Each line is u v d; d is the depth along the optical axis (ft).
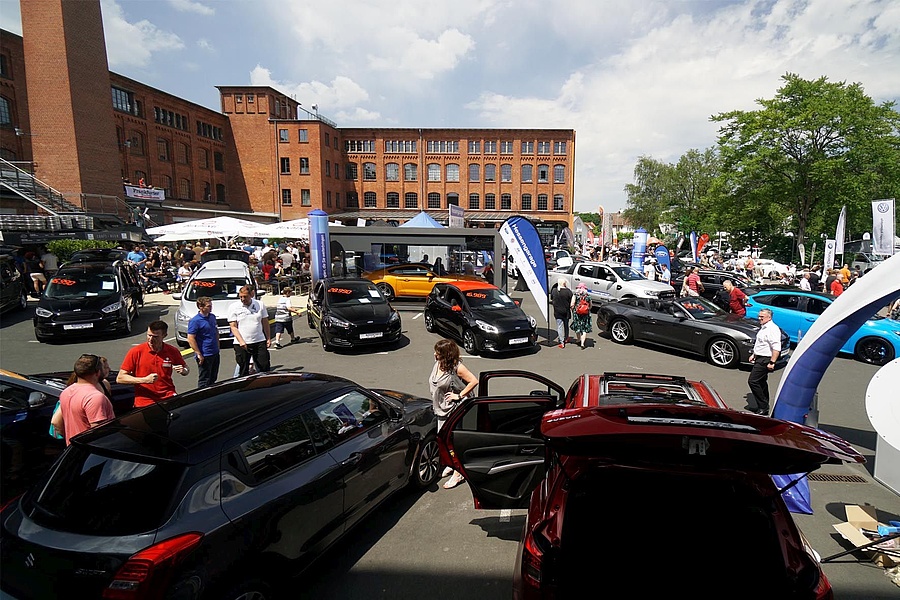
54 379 20.72
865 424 24.72
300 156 168.45
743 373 34.04
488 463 12.85
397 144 184.14
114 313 42.01
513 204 184.34
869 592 12.66
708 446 8.65
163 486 9.80
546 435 9.07
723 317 37.60
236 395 13.39
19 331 45.37
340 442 13.92
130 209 102.73
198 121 158.10
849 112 92.94
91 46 95.35
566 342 42.70
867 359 37.09
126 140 133.08
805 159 100.37
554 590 8.73
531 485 12.96
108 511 9.60
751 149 104.73
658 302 41.34
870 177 94.27
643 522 9.46
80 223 75.61
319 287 44.45
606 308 45.03
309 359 37.06
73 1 91.40
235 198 172.24
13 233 66.23
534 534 9.45
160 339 19.90
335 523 13.16
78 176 92.17
